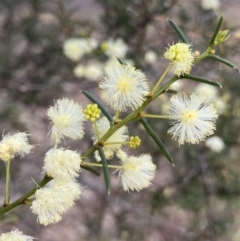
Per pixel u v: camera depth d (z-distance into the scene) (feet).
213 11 1.47
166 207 1.60
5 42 1.59
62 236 1.78
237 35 1.22
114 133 0.56
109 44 1.37
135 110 0.53
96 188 1.67
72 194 0.52
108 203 1.65
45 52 1.58
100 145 0.53
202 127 0.53
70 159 0.51
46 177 0.53
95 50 1.38
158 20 1.61
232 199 1.52
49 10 1.57
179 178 1.54
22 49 1.68
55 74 1.64
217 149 1.29
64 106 0.55
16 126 1.55
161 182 1.69
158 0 1.57
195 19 1.49
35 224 1.65
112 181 1.72
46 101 1.70
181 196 1.53
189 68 0.52
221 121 1.38
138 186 0.56
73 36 1.49
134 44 1.63
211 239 1.54
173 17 1.61
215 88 1.36
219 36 0.53
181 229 1.70
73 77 1.66
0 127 1.53
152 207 1.54
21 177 1.63
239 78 1.41
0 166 1.45
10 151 0.55
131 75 0.52
